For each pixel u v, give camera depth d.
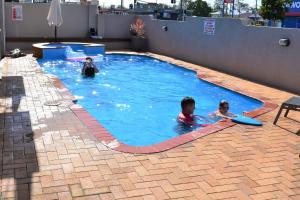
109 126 8.25
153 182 4.63
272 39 12.02
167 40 18.62
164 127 8.27
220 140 6.42
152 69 15.33
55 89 9.52
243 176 4.98
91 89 11.51
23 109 7.51
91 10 20.55
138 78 13.48
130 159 5.29
